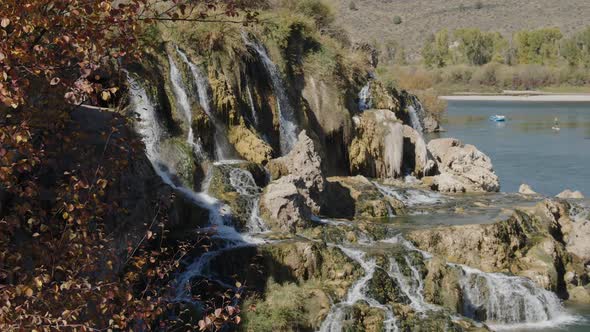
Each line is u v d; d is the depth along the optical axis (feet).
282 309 61.36
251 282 64.95
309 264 67.46
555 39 499.10
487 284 71.15
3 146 30.91
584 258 84.64
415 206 92.68
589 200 102.37
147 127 77.82
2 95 29.19
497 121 256.32
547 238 82.23
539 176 136.98
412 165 111.96
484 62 510.99
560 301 73.46
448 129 226.58
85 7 32.04
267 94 98.78
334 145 107.45
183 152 79.51
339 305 62.90
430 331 61.41
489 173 110.83
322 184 84.28
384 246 73.82
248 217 74.08
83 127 53.83
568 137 202.80
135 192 56.95
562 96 424.87
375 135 109.50
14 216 34.94
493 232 77.92
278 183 77.36
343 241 74.79
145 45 39.29
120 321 33.86
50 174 44.60
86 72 31.53
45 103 35.73
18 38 31.37
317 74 108.58
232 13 38.37
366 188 91.61
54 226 36.68
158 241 62.49
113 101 75.72
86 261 34.53
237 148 88.58
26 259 35.88
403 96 137.39
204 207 72.38
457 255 75.97
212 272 64.08
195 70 87.51
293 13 114.52
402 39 606.96
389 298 67.10
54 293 32.65
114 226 51.88
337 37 135.33
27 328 29.35
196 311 58.54
